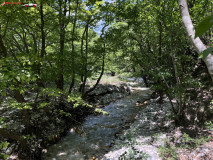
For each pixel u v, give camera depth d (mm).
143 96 12016
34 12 6004
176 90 5434
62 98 7430
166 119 6582
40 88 4590
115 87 13766
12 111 6891
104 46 8805
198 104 6176
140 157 4273
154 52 7109
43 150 5594
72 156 5406
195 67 8320
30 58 3508
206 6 6363
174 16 5074
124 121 7961
